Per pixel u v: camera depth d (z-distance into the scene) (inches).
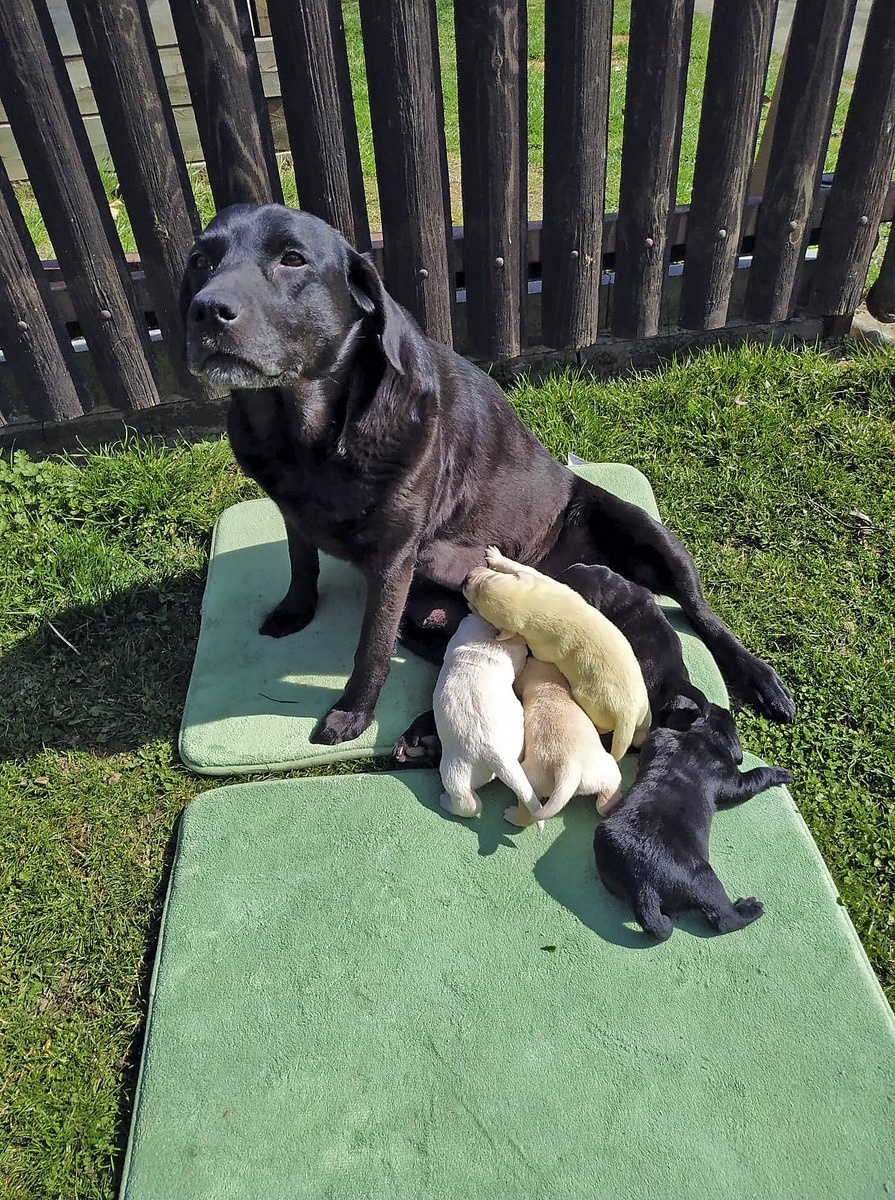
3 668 42.9
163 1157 27.1
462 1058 28.7
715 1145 26.7
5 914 33.9
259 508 49.6
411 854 33.9
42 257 75.7
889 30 48.5
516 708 33.9
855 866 34.3
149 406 55.5
